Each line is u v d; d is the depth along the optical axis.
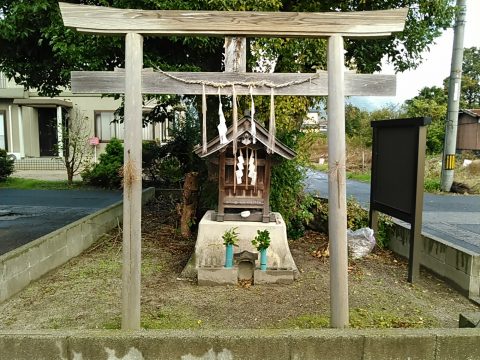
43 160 16.14
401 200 4.65
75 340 2.54
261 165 4.52
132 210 2.91
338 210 2.98
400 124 4.70
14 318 3.35
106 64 5.89
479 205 9.96
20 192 11.41
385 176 5.11
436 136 18.30
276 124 5.91
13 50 6.78
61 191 11.69
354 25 2.91
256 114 5.86
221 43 5.82
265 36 2.96
